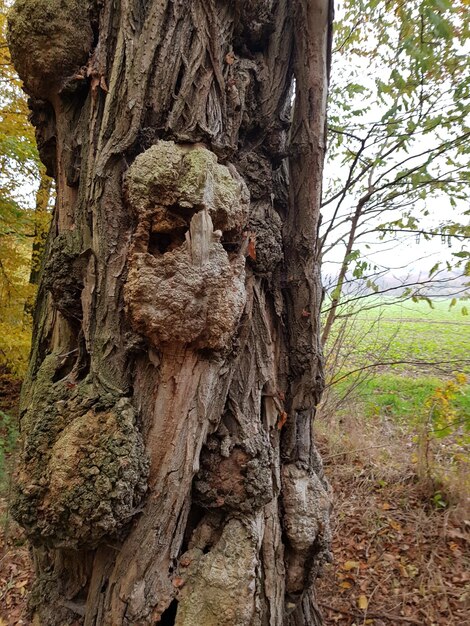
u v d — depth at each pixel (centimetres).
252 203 167
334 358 494
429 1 203
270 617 153
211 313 129
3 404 550
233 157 159
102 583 133
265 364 163
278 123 175
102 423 130
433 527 299
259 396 159
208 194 130
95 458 124
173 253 127
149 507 131
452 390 354
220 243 133
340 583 260
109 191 136
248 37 170
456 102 258
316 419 444
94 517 118
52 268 146
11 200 483
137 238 132
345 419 452
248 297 159
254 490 143
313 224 172
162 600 129
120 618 126
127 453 125
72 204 155
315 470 192
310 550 169
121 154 136
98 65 142
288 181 183
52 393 142
